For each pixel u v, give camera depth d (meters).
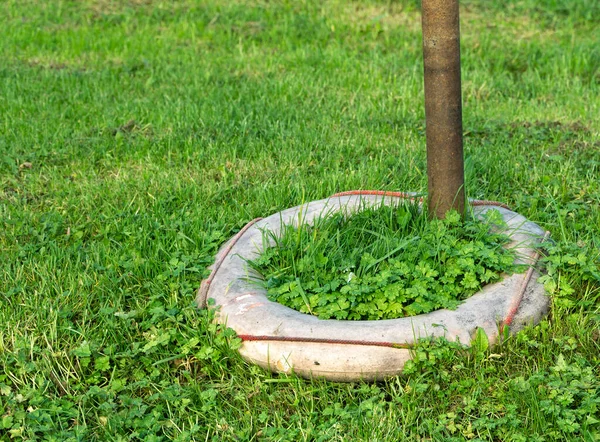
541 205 5.13
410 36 8.87
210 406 3.39
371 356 3.47
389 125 6.50
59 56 8.52
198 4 10.06
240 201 5.24
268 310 3.73
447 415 3.29
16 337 3.80
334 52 8.29
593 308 3.94
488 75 7.62
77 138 6.32
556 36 8.81
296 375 3.56
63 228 4.93
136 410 3.38
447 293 3.85
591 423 3.16
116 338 3.82
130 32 9.32
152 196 5.24
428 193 4.28
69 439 3.18
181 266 4.23
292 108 6.83
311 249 4.17
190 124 6.52
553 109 6.75
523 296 3.81
